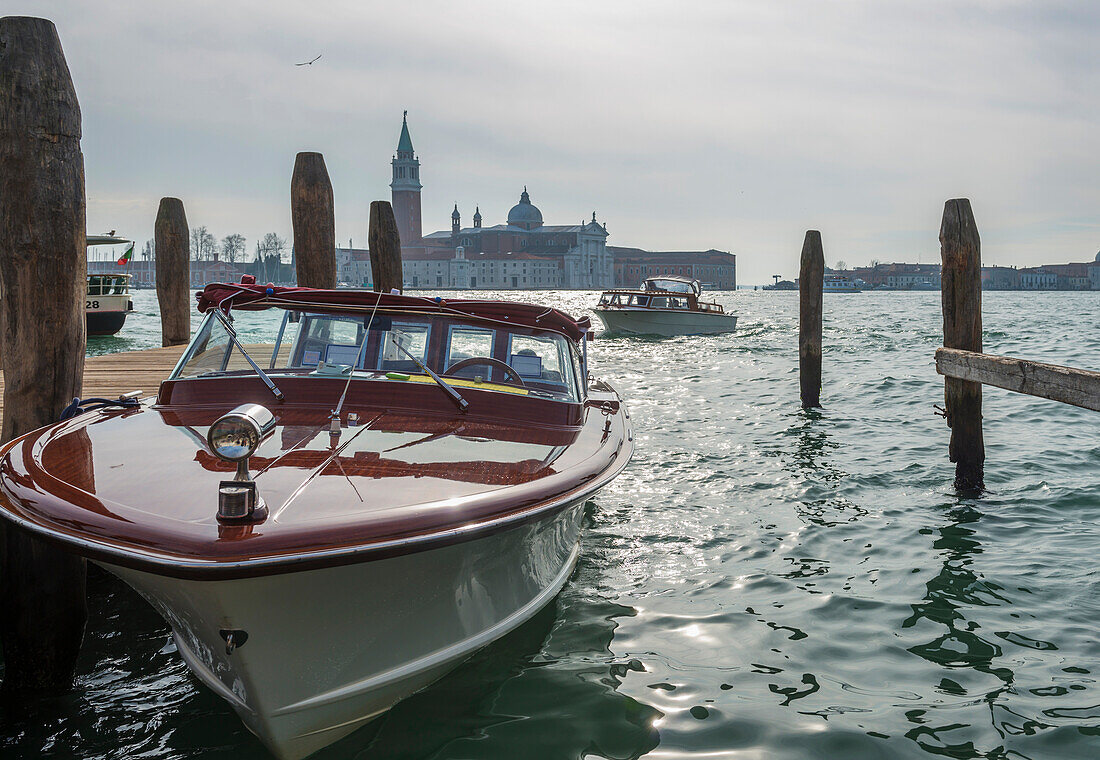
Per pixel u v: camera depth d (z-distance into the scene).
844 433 11.16
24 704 4.25
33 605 4.27
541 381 5.27
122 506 3.35
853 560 6.25
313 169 10.09
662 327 32.12
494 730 3.91
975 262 8.17
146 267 154.75
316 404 4.67
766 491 8.16
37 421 4.44
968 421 8.07
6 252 4.31
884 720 4.00
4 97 4.24
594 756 3.71
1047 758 3.69
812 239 13.31
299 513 3.32
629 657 4.67
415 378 4.89
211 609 3.22
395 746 3.80
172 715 4.14
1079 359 21.17
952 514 7.34
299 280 10.23
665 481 8.59
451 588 3.92
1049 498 7.76
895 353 23.34
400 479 3.75
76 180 4.45
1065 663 4.59
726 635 4.96
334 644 3.56
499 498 3.73
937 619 5.18
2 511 3.50
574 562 5.90
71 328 4.47
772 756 3.70
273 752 3.70
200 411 4.62
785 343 28.42
